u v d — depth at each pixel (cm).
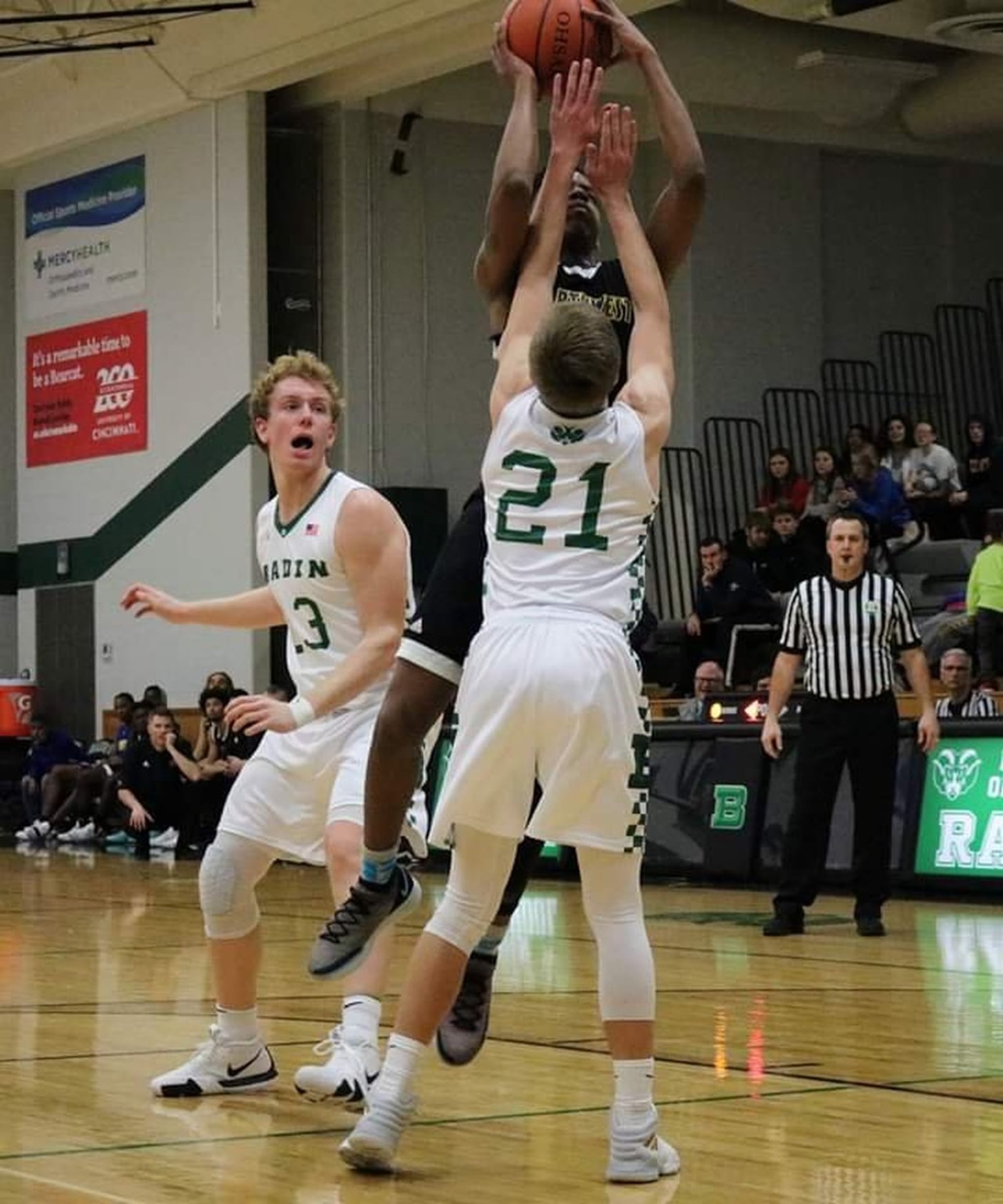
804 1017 904
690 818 1798
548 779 545
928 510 2639
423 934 562
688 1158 577
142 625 2928
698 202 619
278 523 689
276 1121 636
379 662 665
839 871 1675
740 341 2942
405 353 2814
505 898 611
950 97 2867
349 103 2772
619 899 561
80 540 3034
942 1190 533
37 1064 746
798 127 2972
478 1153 585
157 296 2889
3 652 3198
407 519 2733
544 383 551
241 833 679
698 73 2738
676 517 2895
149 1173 550
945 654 1884
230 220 2762
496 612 560
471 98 2848
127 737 2647
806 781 1338
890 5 2320
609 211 602
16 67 2991
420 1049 557
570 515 557
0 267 3250
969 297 3134
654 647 2598
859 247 3061
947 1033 849
